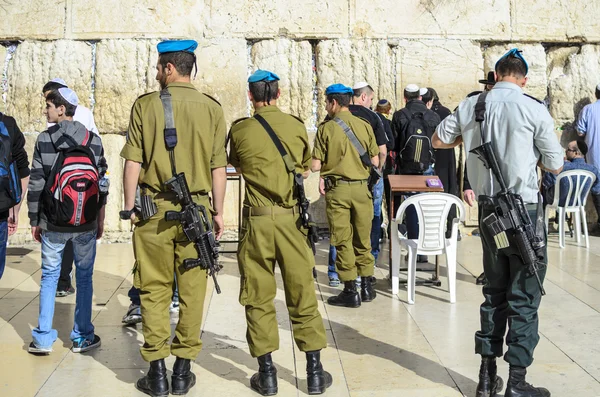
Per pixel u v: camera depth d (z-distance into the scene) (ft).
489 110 13.61
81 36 30.22
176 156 13.93
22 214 29.45
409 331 18.20
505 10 31.35
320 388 14.28
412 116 24.39
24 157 16.71
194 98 14.16
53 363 15.98
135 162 13.92
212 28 30.50
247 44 30.91
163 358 14.21
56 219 15.98
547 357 16.35
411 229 23.62
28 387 14.64
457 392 14.40
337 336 17.85
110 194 30.19
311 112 31.01
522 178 13.33
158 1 30.25
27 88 30.07
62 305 20.52
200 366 15.81
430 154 24.13
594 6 31.76
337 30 30.83
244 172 14.66
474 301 20.93
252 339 14.38
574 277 23.48
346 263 20.34
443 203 20.47
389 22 31.01
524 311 13.33
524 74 13.88
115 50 30.12
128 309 20.07
